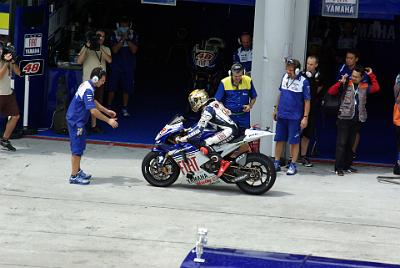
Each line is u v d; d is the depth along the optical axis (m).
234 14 54.78
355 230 26.25
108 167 33.69
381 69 54.69
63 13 44.09
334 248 24.16
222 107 29.89
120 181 31.41
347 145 34.56
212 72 42.84
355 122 34.00
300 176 33.66
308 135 35.22
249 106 32.22
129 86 43.25
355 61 33.62
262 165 30.59
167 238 24.53
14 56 34.78
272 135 31.67
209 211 27.72
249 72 38.88
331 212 28.30
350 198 30.42
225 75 43.91
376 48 54.59
